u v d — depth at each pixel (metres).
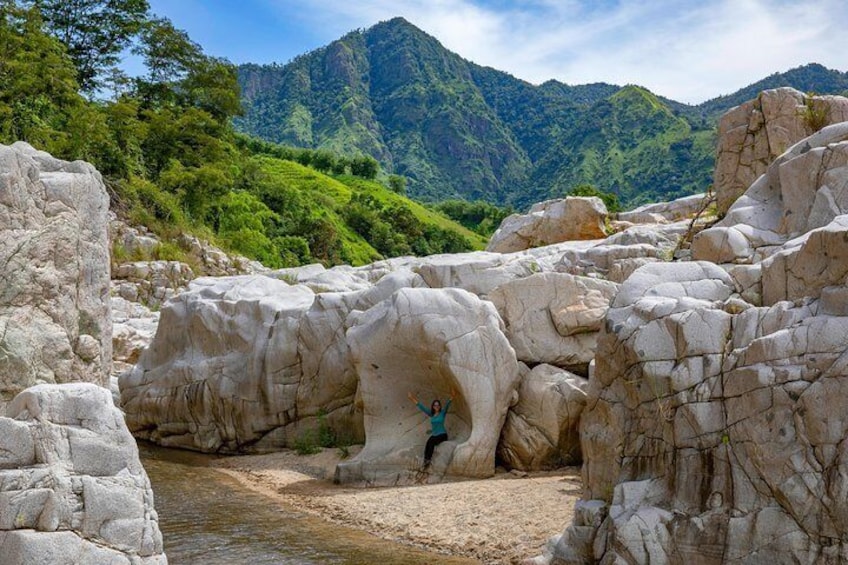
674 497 9.28
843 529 7.88
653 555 9.01
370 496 14.59
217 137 50.75
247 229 48.69
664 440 9.59
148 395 20.73
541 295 17.17
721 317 9.52
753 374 8.73
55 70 37.69
